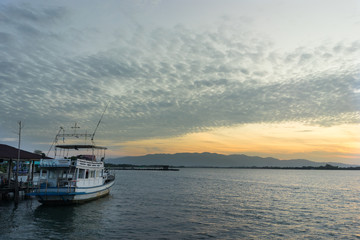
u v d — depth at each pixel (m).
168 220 26.30
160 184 74.94
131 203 36.31
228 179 114.19
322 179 126.94
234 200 42.97
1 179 34.66
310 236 22.09
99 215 27.36
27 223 23.38
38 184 29.89
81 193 30.17
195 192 54.66
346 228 25.17
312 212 33.47
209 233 21.95
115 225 23.69
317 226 25.73
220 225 24.88
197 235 21.28
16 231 20.92
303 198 48.09
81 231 21.48
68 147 35.50
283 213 32.12
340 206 39.06
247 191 59.34
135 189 57.44
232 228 23.88
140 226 23.58
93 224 23.80
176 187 66.19
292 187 73.75
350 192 61.44
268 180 110.44
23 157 35.31
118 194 46.75
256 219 28.11
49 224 23.27
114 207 32.38
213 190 60.22
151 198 42.50
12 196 37.28
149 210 31.39
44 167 30.23
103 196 38.88
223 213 30.97
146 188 60.78
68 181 29.16
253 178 127.44
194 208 33.94
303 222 27.36
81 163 30.91
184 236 20.88
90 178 33.59
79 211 28.75
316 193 57.88
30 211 28.00
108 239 19.55
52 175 30.77
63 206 30.11
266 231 23.20
